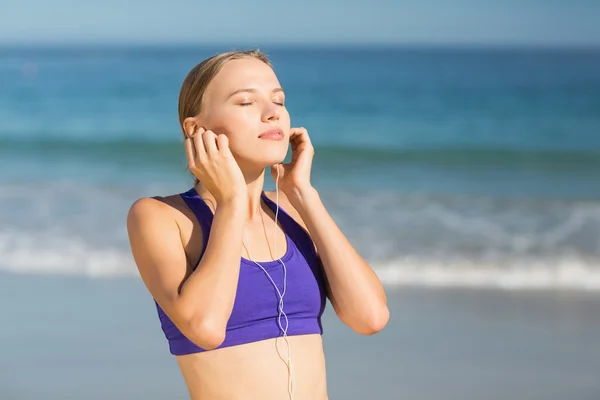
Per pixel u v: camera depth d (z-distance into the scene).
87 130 32.22
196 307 3.04
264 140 3.38
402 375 8.06
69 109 39.50
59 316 9.75
